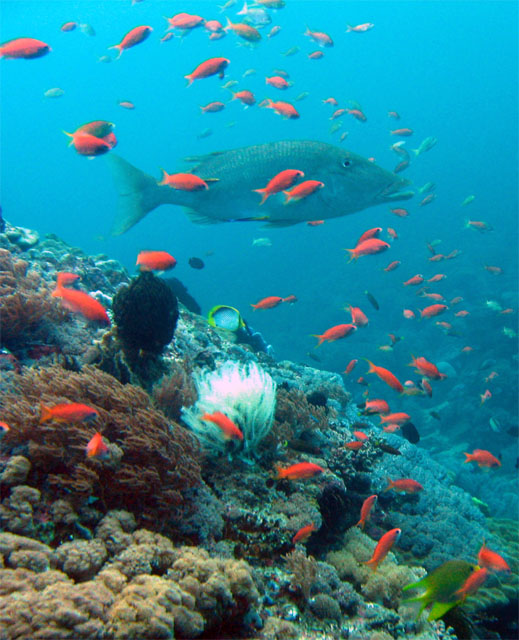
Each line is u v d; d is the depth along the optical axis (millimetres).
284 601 3027
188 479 3090
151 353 4621
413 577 3975
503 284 29062
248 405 4055
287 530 3459
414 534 5336
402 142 11734
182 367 4980
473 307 25156
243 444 3975
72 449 2842
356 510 4895
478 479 12703
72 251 8328
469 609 4852
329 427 5621
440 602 3107
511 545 6602
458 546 5375
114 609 1979
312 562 3287
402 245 50781
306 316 38156
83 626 1817
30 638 1738
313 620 2998
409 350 23266
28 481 2711
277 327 38750
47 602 1854
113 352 4465
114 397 3428
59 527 2529
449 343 23406
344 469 4867
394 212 11883
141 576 2227
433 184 12344
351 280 41469
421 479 6266
